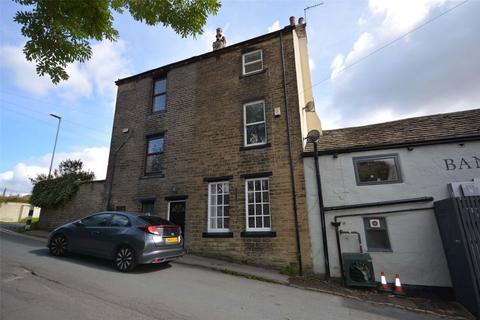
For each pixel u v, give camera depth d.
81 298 4.77
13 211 26.64
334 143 9.29
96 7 3.53
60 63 3.84
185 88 12.27
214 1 4.04
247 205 9.61
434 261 7.09
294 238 8.57
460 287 6.12
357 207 8.06
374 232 7.89
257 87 10.81
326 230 8.23
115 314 4.21
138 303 4.75
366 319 5.00
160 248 7.02
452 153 7.66
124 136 13.05
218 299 5.36
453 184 7.33
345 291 6.79
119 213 7.70
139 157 12.24
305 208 8.70
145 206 11.48
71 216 13.44
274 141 9.80
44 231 13.79
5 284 5.20
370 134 9.27
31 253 8.07
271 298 5.75
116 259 6.96
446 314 5.62
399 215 7.67
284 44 10.94
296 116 9.79
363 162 8.47
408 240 7.43
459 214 6.11
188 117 11.71
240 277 7.44
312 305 5.54
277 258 8.60
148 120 12.68
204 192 10.38
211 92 11.62
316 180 8.75
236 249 9.20
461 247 5.98
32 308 4.20
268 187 9.43
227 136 10.67
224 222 9.88
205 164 10.70
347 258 7.20
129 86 13.98
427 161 7.81
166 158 11.57
